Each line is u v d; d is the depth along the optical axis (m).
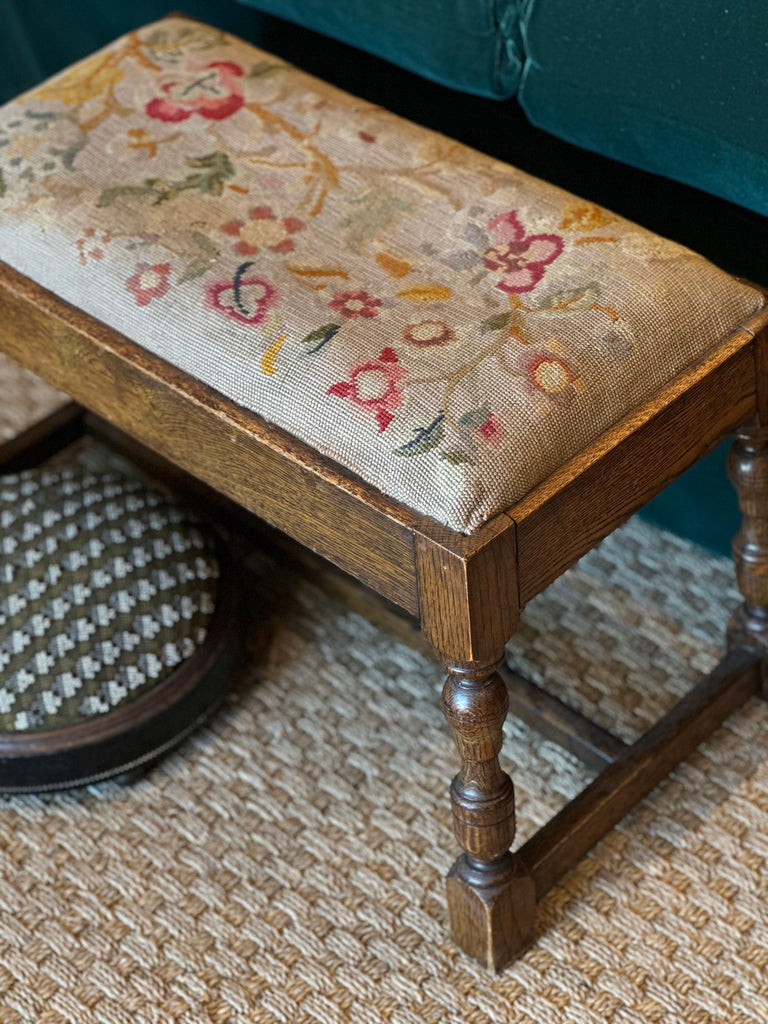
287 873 0.98
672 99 0.92
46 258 0.89
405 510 0.71
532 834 0.99
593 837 0.94
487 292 0.80
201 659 1.03
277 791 1.04
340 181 0.91
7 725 0.98
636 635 1.13
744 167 0.91
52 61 1.52
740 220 0.99
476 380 0.74
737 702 1.04
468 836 0.83
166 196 0.90
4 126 0.98
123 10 1.38
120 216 0.89
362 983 0.91
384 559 0.74
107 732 0.98
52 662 1.00
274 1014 0.90
